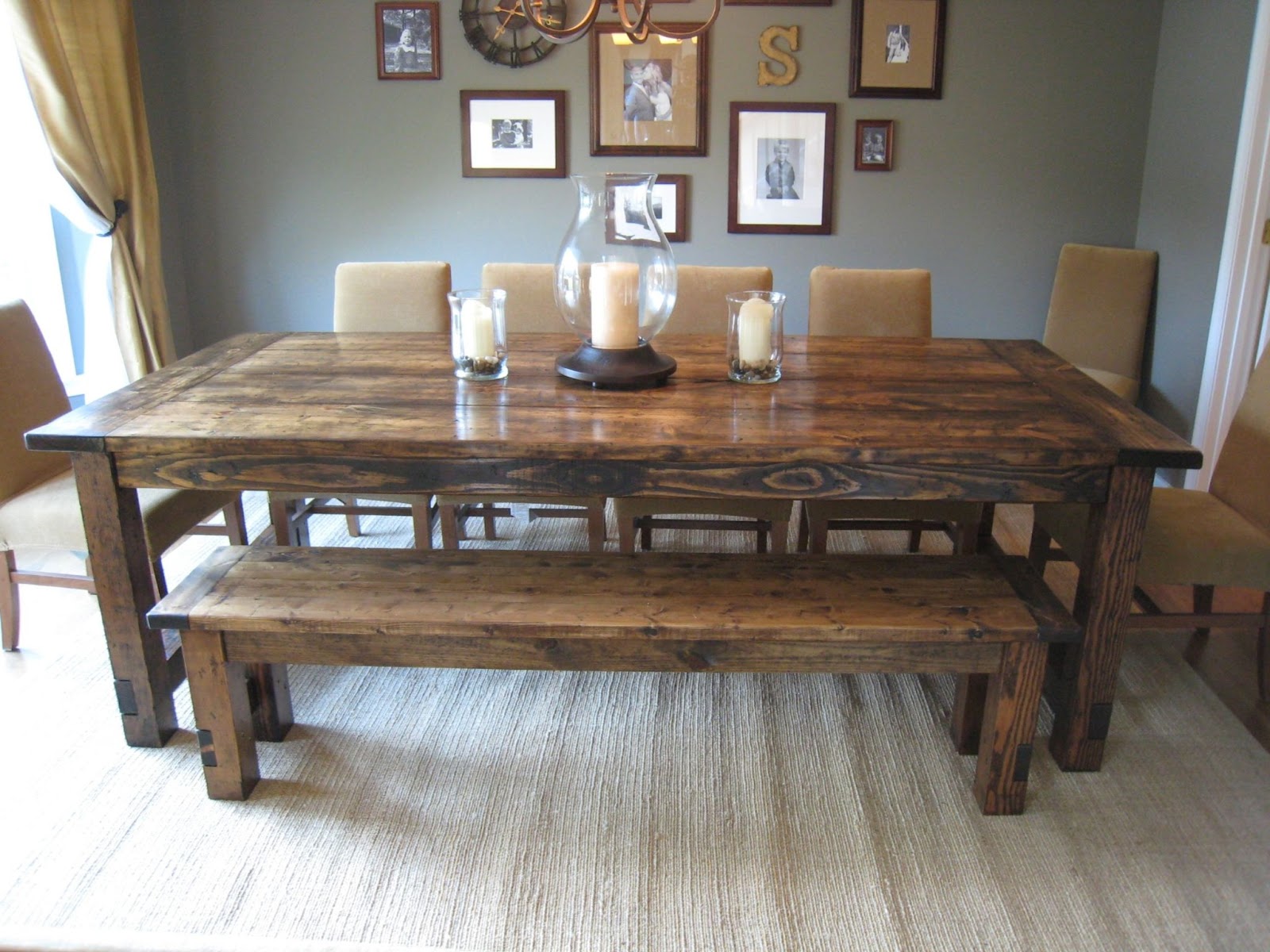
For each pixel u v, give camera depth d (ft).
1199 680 7.91
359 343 8.70
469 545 10.33
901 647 5.98
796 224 13.10
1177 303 11.68
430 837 6.15
